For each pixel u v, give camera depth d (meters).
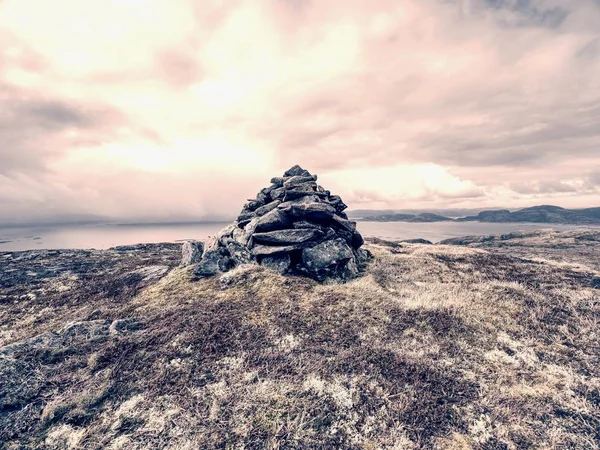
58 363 14.02
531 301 21.16
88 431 10.16
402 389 12.26
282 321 17.81
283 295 21.69
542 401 11.70
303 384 12.48
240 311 19.22
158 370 13.44
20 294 27.94
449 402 11.61
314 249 27.42
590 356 14.97
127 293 25.98
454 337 16.61
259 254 27.94
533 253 73.50
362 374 13.12
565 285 24.53
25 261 41.47
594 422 10.61
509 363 14.32
